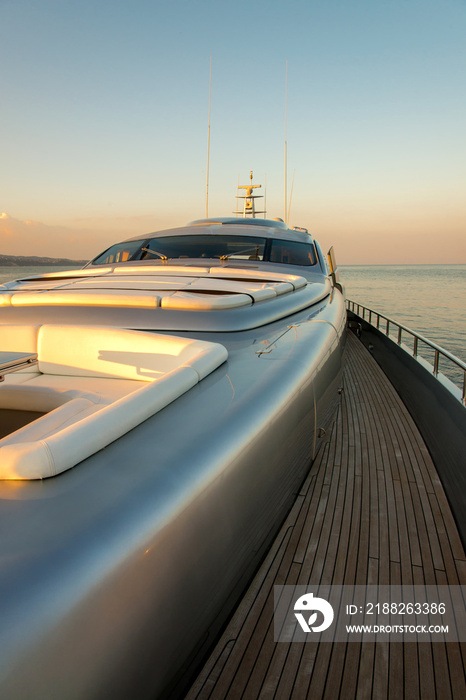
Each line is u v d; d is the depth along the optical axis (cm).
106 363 152
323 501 218
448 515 209
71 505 68
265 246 390
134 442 88
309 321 211
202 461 85
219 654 128
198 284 229
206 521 83
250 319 185
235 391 117
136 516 68
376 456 275
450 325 7475
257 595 151
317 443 178
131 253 390
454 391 254
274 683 120
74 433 81
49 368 158
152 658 71
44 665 52
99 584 59
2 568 56
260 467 108
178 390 110
